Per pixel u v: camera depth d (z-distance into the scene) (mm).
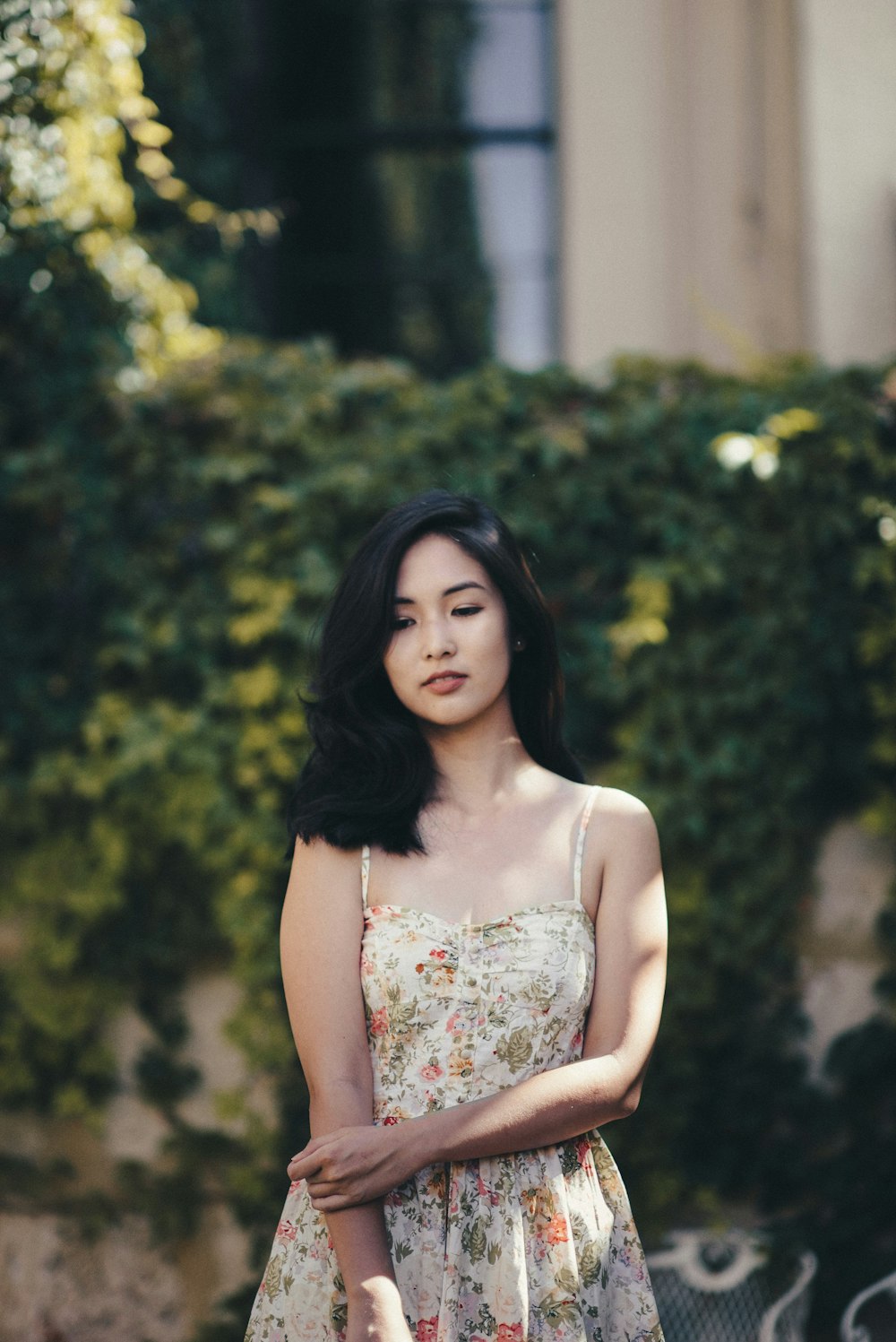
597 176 5035
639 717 3729
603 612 3773
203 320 4574
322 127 5371
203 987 3729
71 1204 3717
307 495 3689
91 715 3639
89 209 3494
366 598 1757
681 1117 3654
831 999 3764
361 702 1797
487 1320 1598
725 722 3723
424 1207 1646
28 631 3721
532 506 3750
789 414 3725
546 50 5348
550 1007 1651
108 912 3682
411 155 5375
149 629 3695
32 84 3258
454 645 1729
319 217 5363
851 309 4637
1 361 3650
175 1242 3689
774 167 4859
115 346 3754
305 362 3840
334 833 1727
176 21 4477
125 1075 3723
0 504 3670
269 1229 3639
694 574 3688
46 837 3660
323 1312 1637
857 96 4695
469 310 5344
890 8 4707
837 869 3791
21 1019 3670
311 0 5379
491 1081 1634
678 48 4992
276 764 3631
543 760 1937
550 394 3807
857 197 4672
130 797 3617
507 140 5348
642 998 1700
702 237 4934
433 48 5367
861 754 3742
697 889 3680
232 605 3719
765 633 3713
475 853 1742
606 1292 1686
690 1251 3371
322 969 1696
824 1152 3719
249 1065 3623
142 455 3713
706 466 3725
